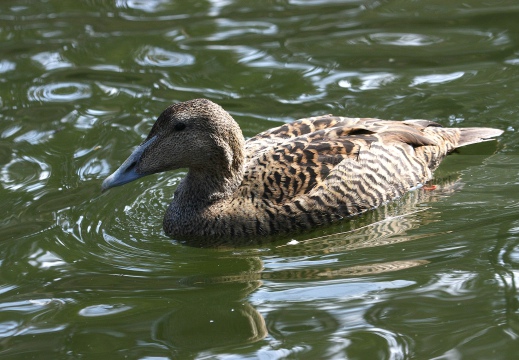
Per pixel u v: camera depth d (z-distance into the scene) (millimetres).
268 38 18266
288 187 12258
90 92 16422
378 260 11203
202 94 16141
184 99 15961
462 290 10250
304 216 12156
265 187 12312
